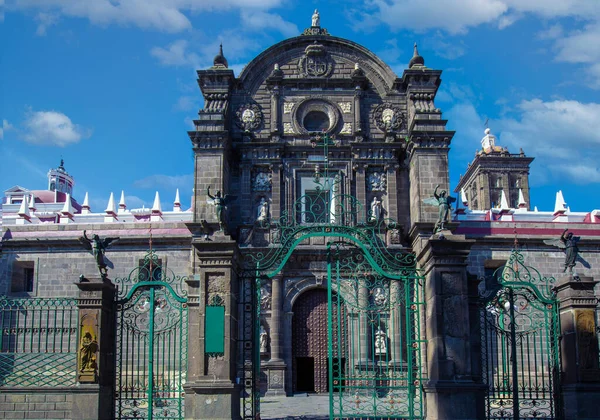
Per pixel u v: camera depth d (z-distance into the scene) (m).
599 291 45.75
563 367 24.06
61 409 22.94
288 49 48.22
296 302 43.78
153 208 50.00
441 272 23.59
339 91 47.66
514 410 23.70
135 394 34.16
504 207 52.72
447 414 22.41
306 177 46.28
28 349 42.22
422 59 47.38
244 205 45.41
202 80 46.25
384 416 24.28
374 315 42.03
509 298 24.92
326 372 42.72
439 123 44.16
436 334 23.11
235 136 46.94
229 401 22.19
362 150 46.12
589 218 48.59
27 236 47.16
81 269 46.38
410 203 45.47
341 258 33.84
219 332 22.77
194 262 42.84
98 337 23.12
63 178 85.19
